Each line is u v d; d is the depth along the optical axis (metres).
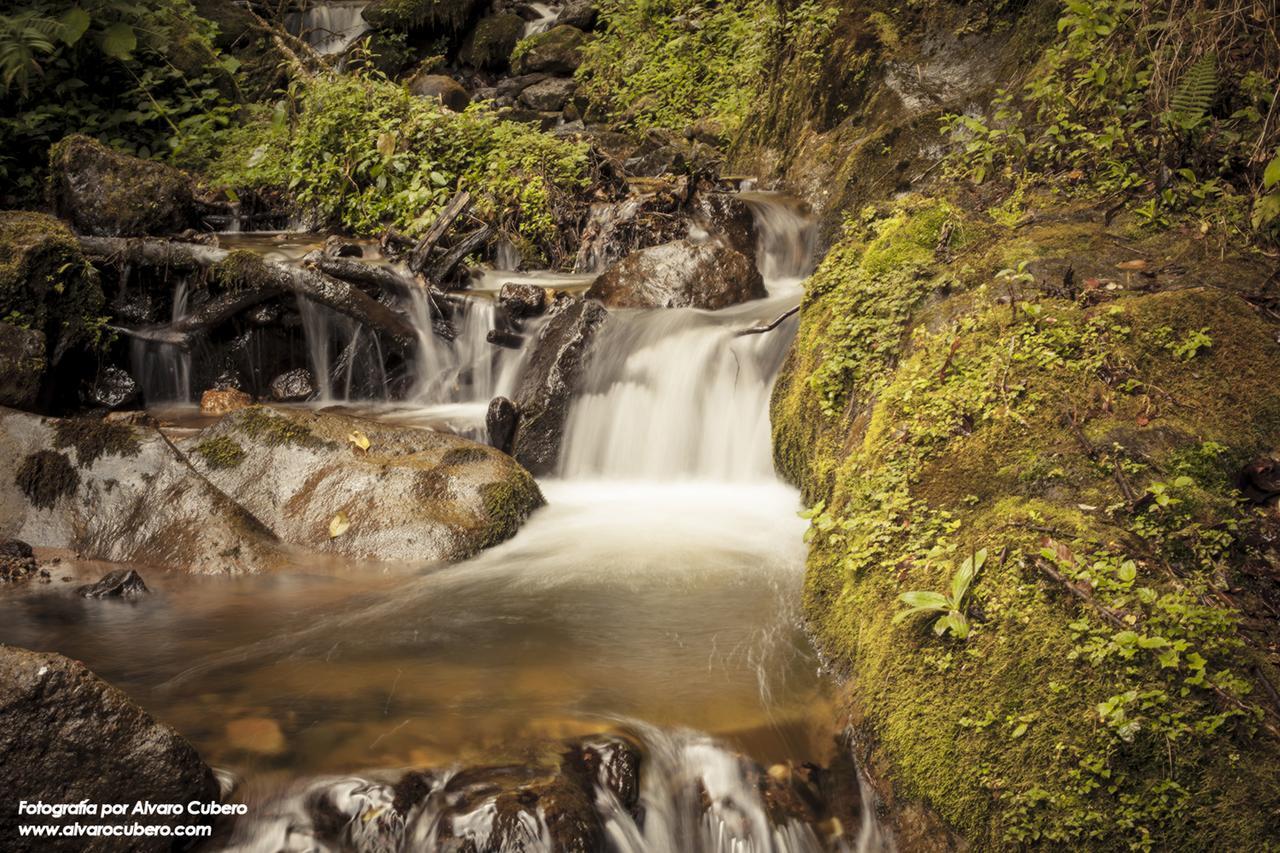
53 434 6.05
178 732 3.70
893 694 3.92
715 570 5.63
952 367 5.11
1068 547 3.96
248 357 9.08
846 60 10.63
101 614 5.09
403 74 18.16
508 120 11.78
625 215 9.88
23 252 8.00
